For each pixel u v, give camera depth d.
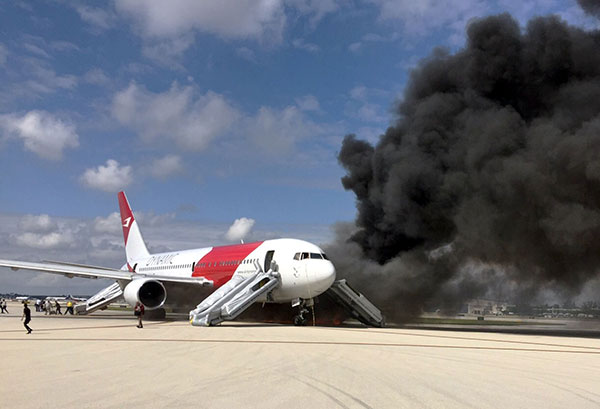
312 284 29.84
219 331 25.06
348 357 14.95
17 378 10.95
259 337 21.55
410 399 8.98
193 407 8.14
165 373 11.66
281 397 8.98
